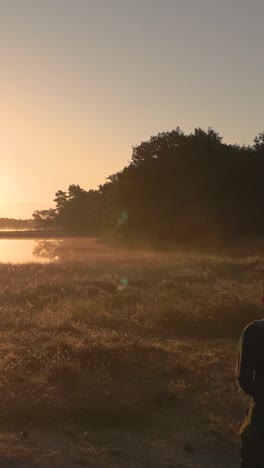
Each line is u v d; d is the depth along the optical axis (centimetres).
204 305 1248
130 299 1443
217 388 754
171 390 730
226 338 1089
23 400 665
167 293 1459
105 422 633
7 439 572
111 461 534
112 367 812
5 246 6644
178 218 5194
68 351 856
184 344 1006
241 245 4378
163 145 6084
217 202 5200
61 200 15900
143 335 1094
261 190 5297
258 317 1177
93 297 1533
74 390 713
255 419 351
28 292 1680
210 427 625
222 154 5834
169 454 558
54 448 558
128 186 5781
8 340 965
